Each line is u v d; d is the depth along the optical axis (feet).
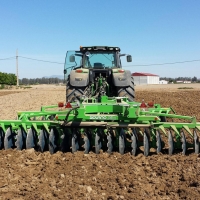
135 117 22.26
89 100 25.91
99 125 22.40
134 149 22.21
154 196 15.29
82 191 15.92
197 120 38.50
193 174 17.94
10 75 247.91
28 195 15.49
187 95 87.30
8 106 61.46
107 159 21.34
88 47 31.35
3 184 16.92
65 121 22.40
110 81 30.66
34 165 20.36
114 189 16.22
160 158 21.70
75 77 28.86
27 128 24.49
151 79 304.50
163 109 27.84
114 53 32.04
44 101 73.26
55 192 15.62
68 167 19.56
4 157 22.13
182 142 22.54
